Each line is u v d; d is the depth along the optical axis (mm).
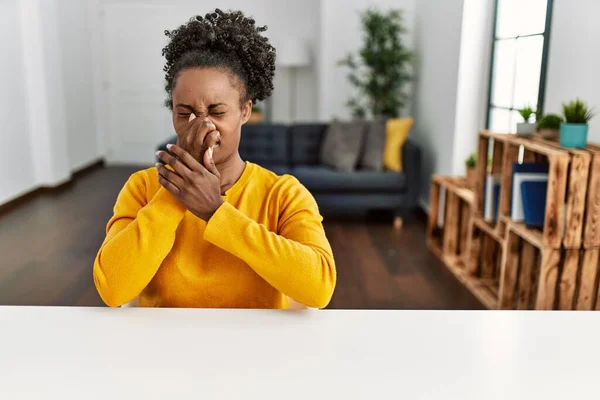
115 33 7113
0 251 3805
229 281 1020
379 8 5586
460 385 764
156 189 1064
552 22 2975
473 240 3266
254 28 1014
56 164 5754
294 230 1020
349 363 812
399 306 2992
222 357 822
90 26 7047
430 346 868
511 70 3586
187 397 724
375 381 769
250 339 877
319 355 833
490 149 3820
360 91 5770
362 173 4574
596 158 2262
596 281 2383
